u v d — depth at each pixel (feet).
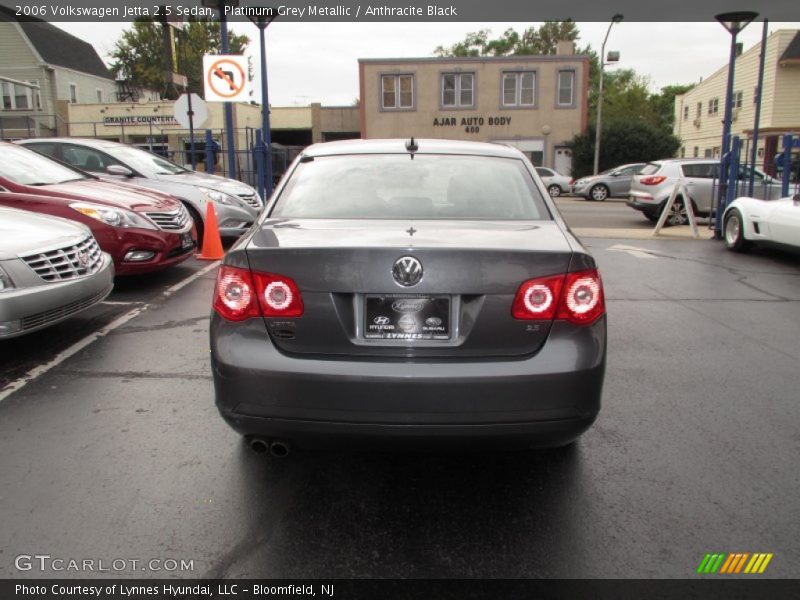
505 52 225.76
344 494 9.80
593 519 9.16
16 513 9.11
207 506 9.39
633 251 34.81
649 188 50.55
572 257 8.70
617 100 199.93
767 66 104.73
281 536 8.71
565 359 8.47
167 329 18.26
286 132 139.54
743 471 10.50
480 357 8.48
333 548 8.46
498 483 10.15
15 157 23.73
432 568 8.09
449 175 11.42
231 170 42.22
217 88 40.88
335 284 8.41
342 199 10.80
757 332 18.85
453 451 8.76
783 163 40.40
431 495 9.80
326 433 8.50
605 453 11.12
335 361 8.42
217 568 8.03
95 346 16.69
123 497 9.56
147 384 14.05
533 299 8.52
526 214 10.59
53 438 11.43
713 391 14.01
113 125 105.50
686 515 9.25
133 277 25.38
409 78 116.57
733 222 34.81
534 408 8.41
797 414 12.80
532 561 8.22
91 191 22.84
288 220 10.19
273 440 8.82
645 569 8.07
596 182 84.02
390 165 11.69
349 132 129.18
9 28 113.29
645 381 14.62
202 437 11.55
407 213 10.44
